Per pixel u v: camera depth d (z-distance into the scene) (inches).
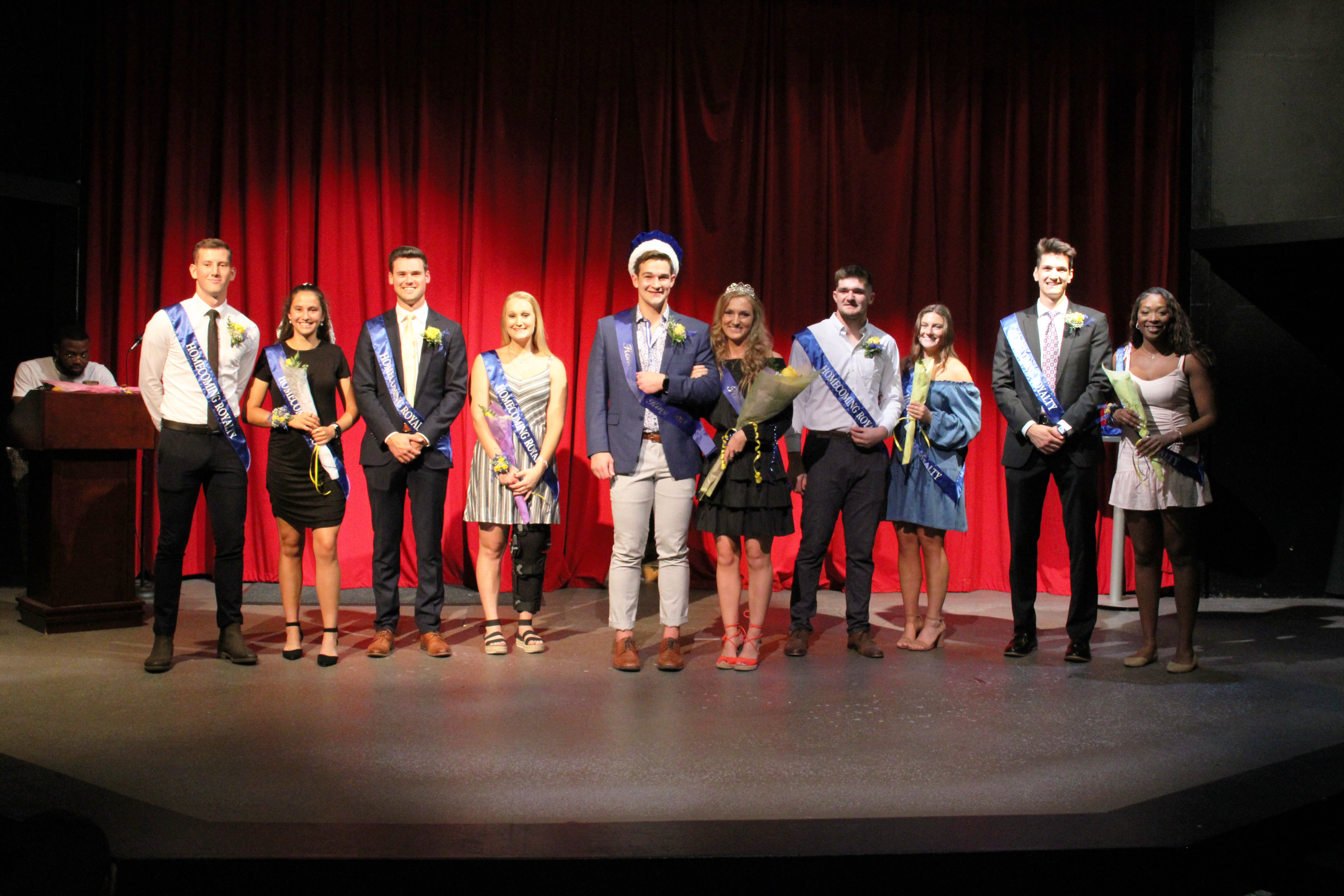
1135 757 108.5
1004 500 215.8
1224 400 203.8
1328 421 202.8
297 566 148.3
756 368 144.9
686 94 213.2
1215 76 200.8
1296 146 195.9
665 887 82.5
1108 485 212.2
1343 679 142.2
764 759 107.1
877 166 215.3
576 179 209.8
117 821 87.8
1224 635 172.1
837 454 151.9
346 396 152.3
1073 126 215.9
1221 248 199.2
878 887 83.3
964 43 214.5
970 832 87.7
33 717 118.9
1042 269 153.9
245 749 108.4
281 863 81.2
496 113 206.5
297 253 205.8
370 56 206.7
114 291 209.0
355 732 114.7
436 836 85.9
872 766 105.1
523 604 157.8
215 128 205.8
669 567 144.3
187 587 205.2
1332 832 97.0
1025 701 130.2
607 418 144.4
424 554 151.3
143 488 206.5
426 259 162.6
